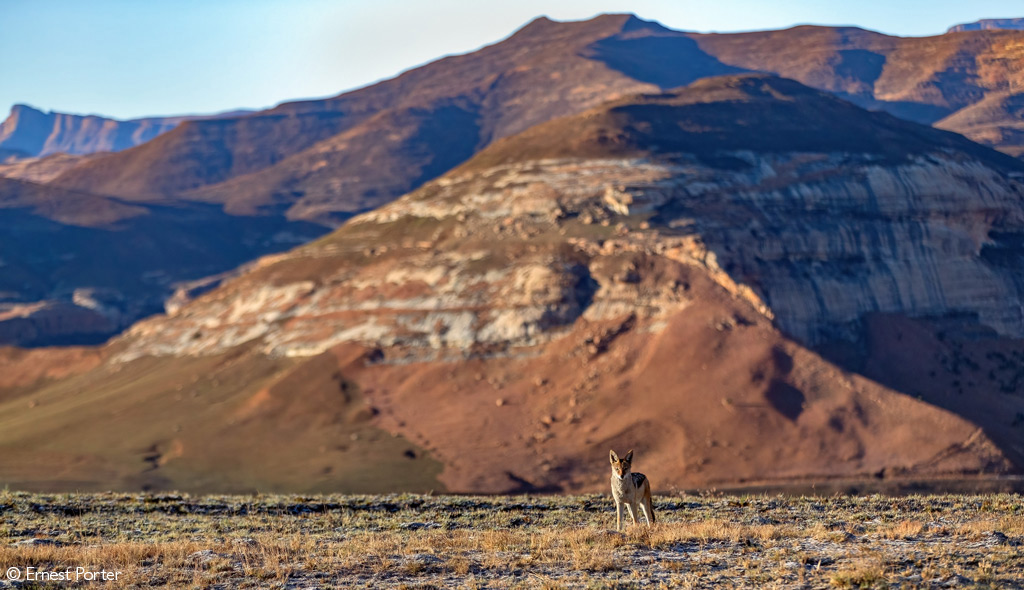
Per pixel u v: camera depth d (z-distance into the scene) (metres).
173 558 41.44
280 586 37.09
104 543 48.00
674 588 34.84
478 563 39.50
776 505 55.69
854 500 56.50
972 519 46.69
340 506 61.31
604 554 39.41
